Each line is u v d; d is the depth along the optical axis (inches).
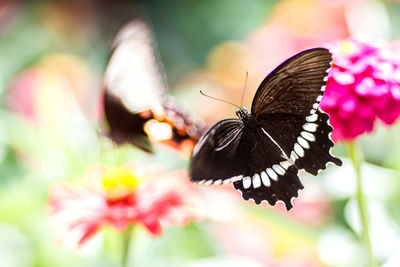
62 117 39.3
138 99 32.4
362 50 30.6
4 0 61.6
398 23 52.4
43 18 62.8
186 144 32.1
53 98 39.6
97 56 60.8
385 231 34.8
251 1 63.7
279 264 35.1
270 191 27.6
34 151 39.2
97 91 44.8
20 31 61.4
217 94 43.8
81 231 30.7
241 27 63.6
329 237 36.0
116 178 32.0
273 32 44.3
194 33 67.2
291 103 27.7
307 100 27.5
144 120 32.2
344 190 35.9
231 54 47.2
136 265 34.1
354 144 30.5
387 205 36.4
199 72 53.4
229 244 36.0
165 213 31.4
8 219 36.9
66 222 31.1
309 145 27.5
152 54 32.6
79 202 31.7
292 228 35.8
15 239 36.7
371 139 43.1
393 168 37.6
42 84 40.9
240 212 36.3
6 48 59.6
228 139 27.9
